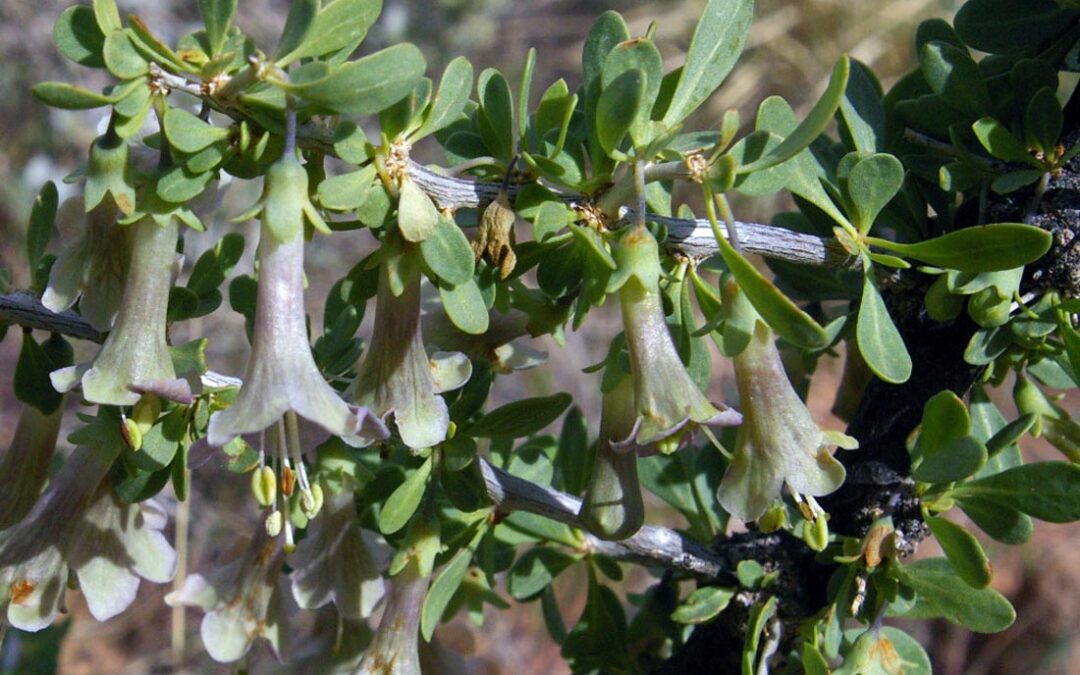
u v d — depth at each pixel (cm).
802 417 15
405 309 15
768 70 53
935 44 16
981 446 15
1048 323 16
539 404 16
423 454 16
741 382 15
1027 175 16
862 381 18
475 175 16
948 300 16
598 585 19
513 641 46
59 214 15
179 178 14
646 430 14
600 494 15
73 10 14
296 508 16
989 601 16
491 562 17
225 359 47
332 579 16
